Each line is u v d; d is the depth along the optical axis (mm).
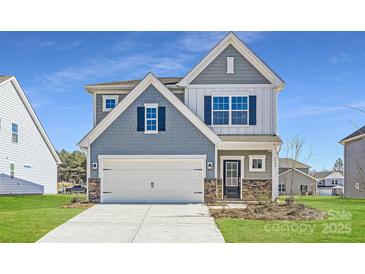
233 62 24062
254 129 23844
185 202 21922
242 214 16828
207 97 23984
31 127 34906
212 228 14305
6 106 30375
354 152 38781
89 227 14461
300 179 61000
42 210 18359
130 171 22156
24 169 33531
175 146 22078
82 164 68500
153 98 22188
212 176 21969
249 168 23859
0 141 29453
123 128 22188
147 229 14164
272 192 23453
